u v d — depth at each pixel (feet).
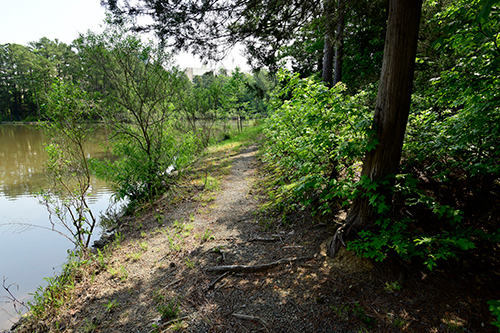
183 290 10.70
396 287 8.71
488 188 11.03
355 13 17.84
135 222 19.69
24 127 121.60
